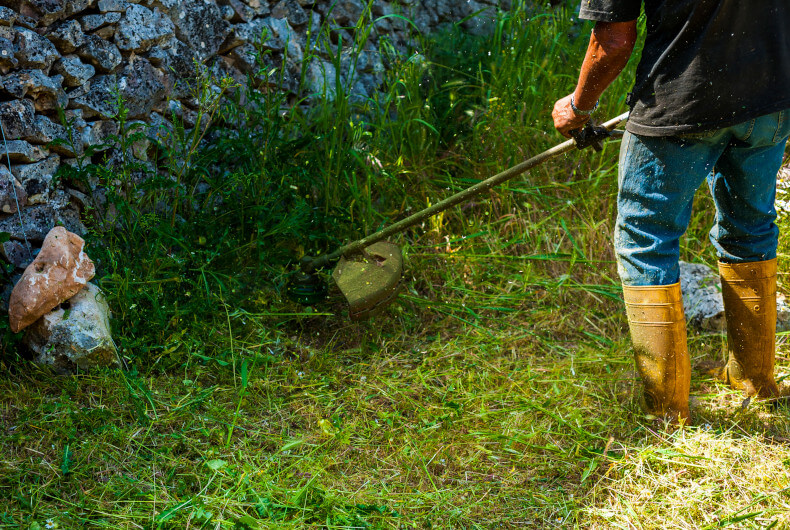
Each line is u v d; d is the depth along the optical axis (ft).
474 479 7.59
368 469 7.75
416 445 8.05
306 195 11.35
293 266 10.85
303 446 8.06
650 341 7.86
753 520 6.76
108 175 9.34
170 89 10.75
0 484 7.14
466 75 13.69
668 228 7.68
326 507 6.96
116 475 7.39
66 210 9.57
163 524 6.70
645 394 8.21
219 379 9.19
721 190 8.03
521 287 11.50
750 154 7.53
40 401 8.33
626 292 7.98
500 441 8.17
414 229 12.16
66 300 8.91
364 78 13.48
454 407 8.69
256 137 11.12
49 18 9.21
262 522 6.76
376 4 13.57
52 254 8.66
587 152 12.91
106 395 8.58
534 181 12.76
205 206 10.66
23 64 8.95
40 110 9.26
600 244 11.98
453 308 10.98
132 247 10.01
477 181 12.42
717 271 11.32
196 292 9.92
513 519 6.97
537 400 8.95
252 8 11.93
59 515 6.75
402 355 10.05
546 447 7.97
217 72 11.44
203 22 11.09
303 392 9.03
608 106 13.10
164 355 9.19
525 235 12.12
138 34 10.12
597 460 7.74
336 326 10.61
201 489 7.18
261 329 10.00
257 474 7.45
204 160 10.52
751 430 8.05
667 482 7.33
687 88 6.83
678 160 7.24
